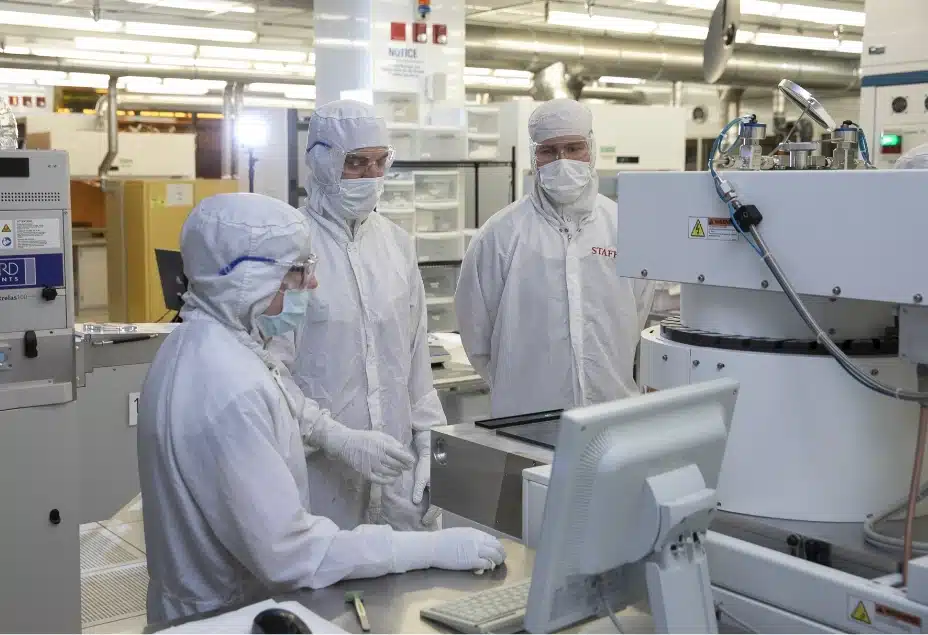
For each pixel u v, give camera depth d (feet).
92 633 9.05
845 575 3.94
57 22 26.58
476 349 9.18
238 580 5.23
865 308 4.73
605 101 35.65
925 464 4.59
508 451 5.46
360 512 7.57
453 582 4.94
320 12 16.14
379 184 7.73
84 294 29.63
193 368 4.95
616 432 3.55
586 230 8.73
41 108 36.60
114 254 21.54
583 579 3.73
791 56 29.01
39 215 8.65
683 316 5.24
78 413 10.71
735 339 4.78
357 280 7.64
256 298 5.05
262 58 32.30
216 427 4.77
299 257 5.23
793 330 4.75
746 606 4.24
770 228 4.34
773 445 4.61
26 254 8.63
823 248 4.13
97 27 27.43
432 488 6.09
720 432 4.02
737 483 4.70
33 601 8.94
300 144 15.25
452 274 13.14
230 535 4.86
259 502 4.75
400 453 6.58
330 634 3.94
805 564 4.07
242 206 5.05
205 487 4.83
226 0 23.31
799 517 4.62
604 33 28.09
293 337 7.35
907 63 12.60
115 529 11.44
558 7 25.70
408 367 8.02
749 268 4.46
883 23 12.80
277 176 15.52
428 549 5.06
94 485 10.94
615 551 3.67
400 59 15.49
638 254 5.04
